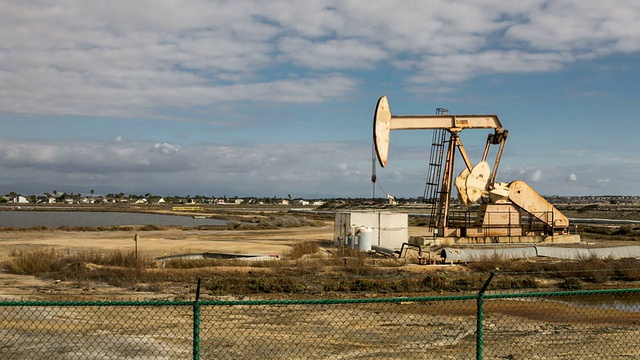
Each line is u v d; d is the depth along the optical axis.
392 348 11.79
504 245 29.50
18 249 32.12
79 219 102.31
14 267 21.52
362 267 22.47
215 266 22.98
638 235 43.72
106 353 11.02
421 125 29.67
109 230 56.25
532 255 27.50
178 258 25.67
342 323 14.11
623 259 26.42
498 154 30.75
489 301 17.56
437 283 19.81
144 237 45.16
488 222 30.67
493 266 23.92
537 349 11.86
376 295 18.20
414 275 21.56
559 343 12.41
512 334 13.23
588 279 22.20
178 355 11.00
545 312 16.03
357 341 12.33
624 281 22.34
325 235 48.31
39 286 18.47
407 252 29.62
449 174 30.38
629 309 17.00
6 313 14.23
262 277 19.72
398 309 16.02
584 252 27.77
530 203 31.27
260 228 60.69
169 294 17.44
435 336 12.91
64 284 18.94
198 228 60.66
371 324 14.05
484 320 14.76
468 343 12.34
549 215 31.53
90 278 19.88
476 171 29.80
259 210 157.12
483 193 30.36
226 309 15.55
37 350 11.13
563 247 28.83
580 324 14.42
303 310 15.55
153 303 7.40
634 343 12.48
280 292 18.31
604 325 14.32
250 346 11.76
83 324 13.44
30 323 13.34
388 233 33.62
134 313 14.79
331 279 19.97
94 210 161.12
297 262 24.34
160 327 13.32
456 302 17.30
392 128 29.36
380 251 30.20
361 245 30.69
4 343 11.59
